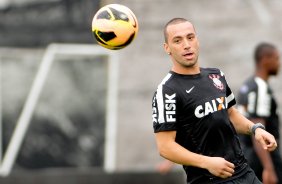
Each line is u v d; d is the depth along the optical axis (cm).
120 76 3300
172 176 3216
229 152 1623
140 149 3281
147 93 3300
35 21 3312
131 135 3284
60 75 3303
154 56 3309
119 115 3288
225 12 3331
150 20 3312
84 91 3297
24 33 3306
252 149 2519
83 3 3309
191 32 1609
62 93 3297
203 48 3319
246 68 3316
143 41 3309
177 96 1606
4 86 3284
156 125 1612
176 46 1609
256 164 2517
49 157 3272
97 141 3284
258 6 3334
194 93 1614
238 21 3331
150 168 3275
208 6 3331
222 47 3322
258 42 3325
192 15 3331
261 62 2531
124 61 3306
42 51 3309
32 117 3284
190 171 1645
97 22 1731
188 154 1567
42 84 3297
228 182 1614
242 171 1638
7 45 3300
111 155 3278
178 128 1625
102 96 3297
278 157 2517
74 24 3316
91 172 3259
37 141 3278
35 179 3238
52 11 3312
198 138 1616
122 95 3297
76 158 3278
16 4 3303
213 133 1612
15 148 3269
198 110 1606
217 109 1619
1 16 3300
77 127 3284
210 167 1540
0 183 3225
